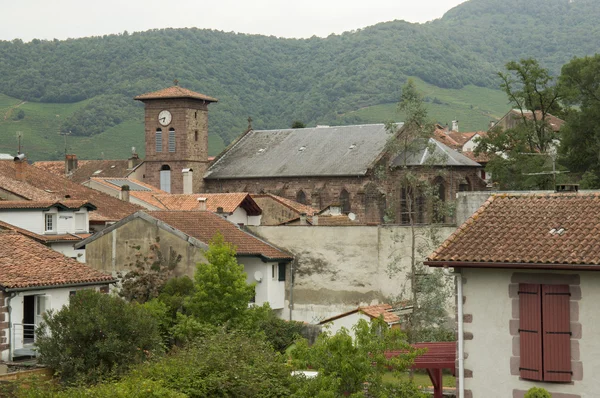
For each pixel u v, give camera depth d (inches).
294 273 2987.2
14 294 1998.0
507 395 1273.4
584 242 1249.4
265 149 6259.8
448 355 1614.2
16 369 1923.0
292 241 3002.0
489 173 5285.4
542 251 1252.5
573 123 4864.7
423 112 3324.3
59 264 2207.2
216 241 2486.5
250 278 2886.3
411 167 5147.6
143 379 1560.0
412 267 2664.9
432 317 2527.1
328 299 2938.0
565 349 1237.7
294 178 5861.2
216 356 1686.8
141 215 2802.7
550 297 1246.3
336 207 4822.8
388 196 5477.4
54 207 3154.5
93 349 1844.2
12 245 2247.8
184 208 4325.8
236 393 1632.6
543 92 5182.1
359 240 2903.5
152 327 1918.1
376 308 2518.5
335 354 1553.9
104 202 3956.7
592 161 4842.5
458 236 1333.7
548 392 1242.6
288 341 2573.8
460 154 5477.4
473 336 1293.1
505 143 5098.4
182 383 1615.4
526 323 1261.1
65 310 1878.7
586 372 1228.5
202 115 6702.8
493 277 1283.2
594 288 1227.2
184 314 2437.3
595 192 1417.3
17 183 3705.7
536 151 5167.3
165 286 2591.0
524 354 1259.8
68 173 7219.5
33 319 2094.0
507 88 5221.5
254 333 2226.9
